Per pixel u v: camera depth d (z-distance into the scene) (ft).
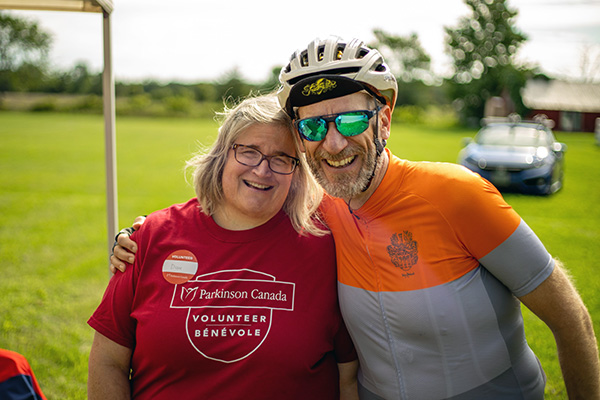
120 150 58.29
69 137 72.02
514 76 148.36
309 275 5.96
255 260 5.90
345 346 6.12
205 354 5.57
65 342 12.17
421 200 5.36
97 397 5.94
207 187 6.13
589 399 5.55
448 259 5.27
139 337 5.80
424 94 194.08
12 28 168.96
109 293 6.09
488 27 168.96
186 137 76.13
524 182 30.50
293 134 6.02
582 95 145.07
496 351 5.35
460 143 75.72
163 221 6.26
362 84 5.35
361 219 5.71
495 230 5.13
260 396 5.55
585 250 19.57
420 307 5.23
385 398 5.60
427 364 5.31
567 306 5.27
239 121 5.96
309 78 5.31
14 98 162.40
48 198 31.32
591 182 39.09
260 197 5.90
